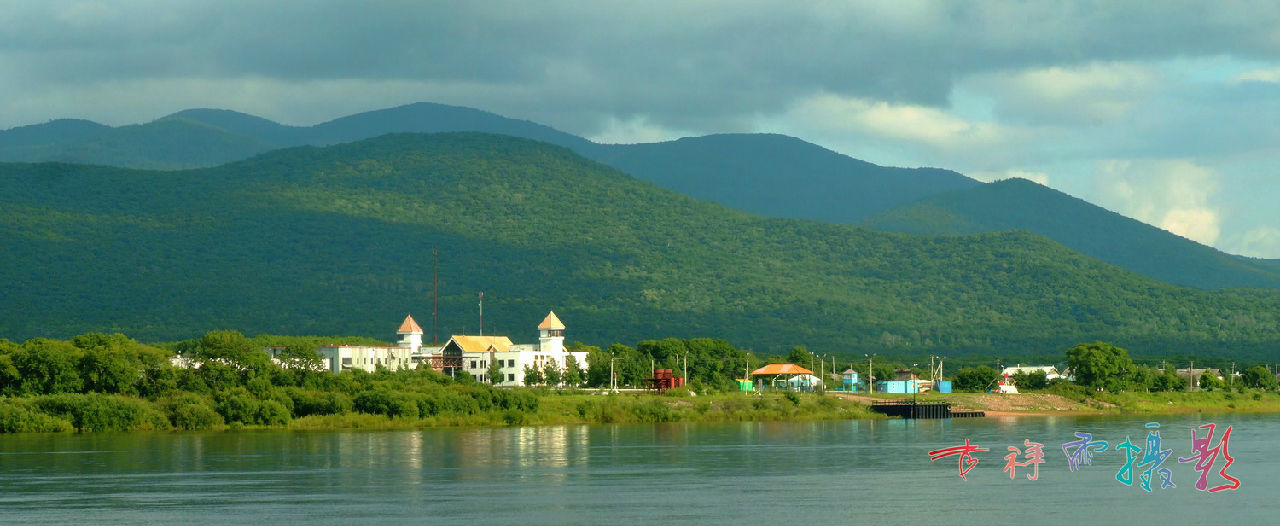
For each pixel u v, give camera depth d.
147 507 198.50
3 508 197.00
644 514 195.50
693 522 189.38
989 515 198.38
